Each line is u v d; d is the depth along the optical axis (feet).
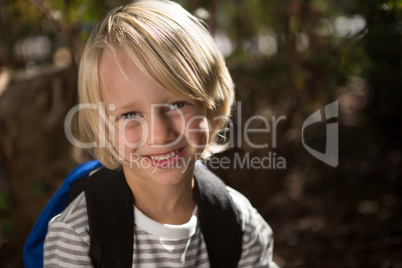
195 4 5.89
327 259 7.45
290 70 7.48
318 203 9.22
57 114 6.72
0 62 7.30
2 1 7.13
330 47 7.36
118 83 2.87
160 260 3.33
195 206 3.52
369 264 7.26
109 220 3.21
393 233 8.00
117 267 3.20
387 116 10.33
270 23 9.07
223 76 3.33
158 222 3.31
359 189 9.61
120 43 2.90
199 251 3.46
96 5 5.98
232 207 3.52
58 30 5.99
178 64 2.90
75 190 3.55
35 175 6.72
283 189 9.30
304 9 7.21
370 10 6.18
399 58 8.08
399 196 9.27
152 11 3.07
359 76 8.02
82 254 3.22
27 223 6.89
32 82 6.72
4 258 7.04
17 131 6.56
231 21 9.46
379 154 10.80
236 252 3.47
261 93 7.72
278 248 7.79
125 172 3.28
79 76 3.15
